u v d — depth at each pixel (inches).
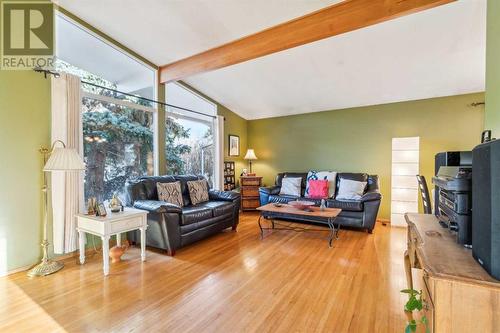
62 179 102.9
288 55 132.0
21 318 67.9
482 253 37.0
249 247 126.3
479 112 157.9
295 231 155.9
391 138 182.7
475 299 33.6
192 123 188.9
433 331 36.7
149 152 155.2
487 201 35.5
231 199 157.5
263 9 101.6
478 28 100.4
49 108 104.2
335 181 188.5
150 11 107.5
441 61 126.7
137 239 125.9
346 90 168.4
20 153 96.0
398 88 160.6
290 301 76.7
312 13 102.9
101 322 66.3
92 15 111.9
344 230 159.3
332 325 65.4
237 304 75.1
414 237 61.1
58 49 111.8
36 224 100.8
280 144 228.8
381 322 66.4
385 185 185.0
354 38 112.6
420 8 83.5
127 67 141.7
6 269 92.8
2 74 91.7
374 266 102.7
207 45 131.5
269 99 196.2
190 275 94.3
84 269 99.0
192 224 124.8
